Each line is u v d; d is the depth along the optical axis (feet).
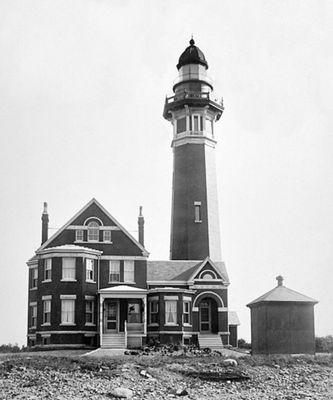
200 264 201.16
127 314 190.08
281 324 144.25
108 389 108.68
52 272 187.62
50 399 101.71
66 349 182.50
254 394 110.01
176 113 244.83
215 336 195.93
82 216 198.29
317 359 137.08
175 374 122.31
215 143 245.45
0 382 111.45
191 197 233.96
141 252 198.90
